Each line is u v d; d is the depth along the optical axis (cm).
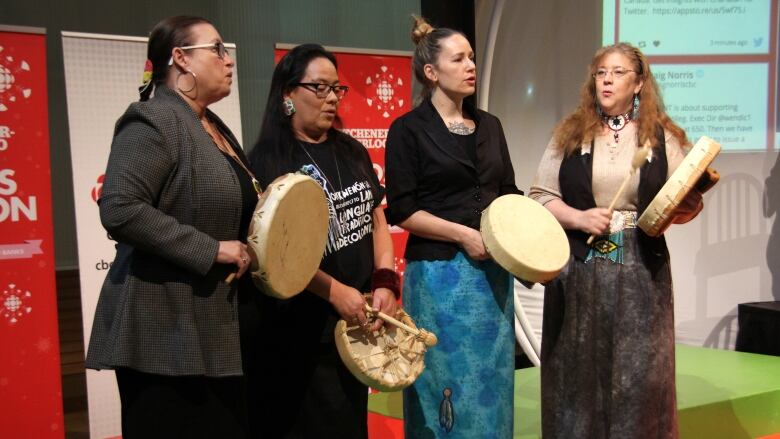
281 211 185
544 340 269
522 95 510
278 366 217
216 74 188
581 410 260
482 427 241
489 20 471
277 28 429
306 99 216
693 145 266
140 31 392
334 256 218
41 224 312
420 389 246
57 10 374
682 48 482
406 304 251
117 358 168
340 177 222
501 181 258
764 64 487
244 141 425
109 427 332
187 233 173
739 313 474
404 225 244
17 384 310
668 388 256
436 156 239
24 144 309
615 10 477
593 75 264
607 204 260
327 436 217
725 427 334
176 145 177
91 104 322
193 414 179
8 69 305
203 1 407
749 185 498
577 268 261
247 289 202
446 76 240
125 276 176
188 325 173
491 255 230
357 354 208
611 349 257
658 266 256
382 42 462
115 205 168
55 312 316
